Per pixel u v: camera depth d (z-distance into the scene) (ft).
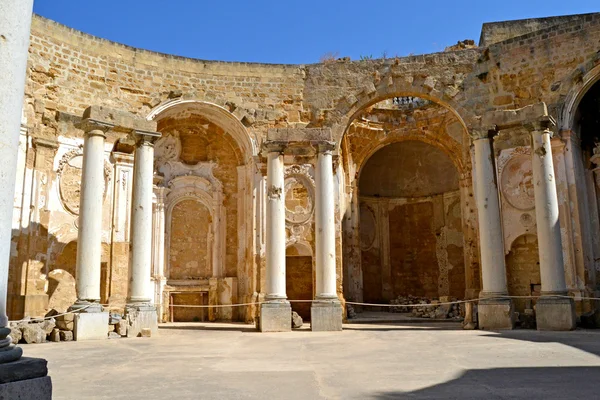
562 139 62.69
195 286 73.61
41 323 45.80
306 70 70.95
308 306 73.26
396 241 102.42
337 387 22.49
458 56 69.05
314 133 57.41
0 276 16.51
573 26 63.52
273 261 55.42
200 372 27.17
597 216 66.44
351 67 70.95
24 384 15.57
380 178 103.76
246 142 69.77
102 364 30.58
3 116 16.97
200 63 68.95
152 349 38.58
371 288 99.66
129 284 52.16
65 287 59.93
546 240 53.11
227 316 72.38
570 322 50.47
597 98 69.41
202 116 71.67
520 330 52.34
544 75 64.44
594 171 67.46
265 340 44.88
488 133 57.62
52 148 58.90
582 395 19.76
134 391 21.99
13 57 17.44
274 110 69.82
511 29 78.89
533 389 21.13
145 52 66.49
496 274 55.52
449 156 88.99
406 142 100.48
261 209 68.33
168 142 75.51
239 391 21.80
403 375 25.38
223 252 74.33
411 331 53.26
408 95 70.13
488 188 56.80
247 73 70.13
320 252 55.98
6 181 16.93
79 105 61.36
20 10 17.87
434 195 101.09
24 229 55.57
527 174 66.74
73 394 21.38
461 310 75.05
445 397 19.95
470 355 32.60
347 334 50.16
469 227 83.66
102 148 51.06
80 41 62.18
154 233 72.54
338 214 70.28
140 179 53.36
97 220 49.88
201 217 75.66
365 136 90.12
